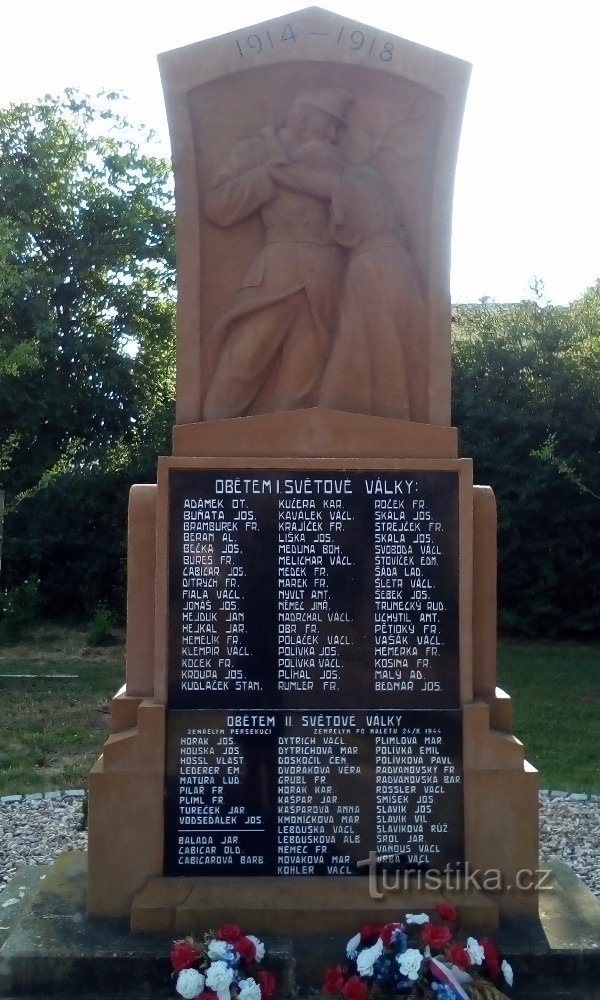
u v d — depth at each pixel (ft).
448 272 14.69
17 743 27.99
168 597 13.65
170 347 65.62
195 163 14.62
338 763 13.53
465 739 13.52
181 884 13.16
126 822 13.33
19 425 56.75
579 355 47.78
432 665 13.69
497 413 47.67
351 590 13.71
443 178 14.67
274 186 14.79
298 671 13.64
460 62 14.61
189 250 14.57
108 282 62.80
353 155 15.11
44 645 46.32
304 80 14.90
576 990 12.32
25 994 12.14
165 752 13.43
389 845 13.47
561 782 24.59
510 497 48.55
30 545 52.47
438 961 11.69
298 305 14.78
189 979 11.67
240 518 13.73
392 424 14.11
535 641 49.57
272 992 11.98
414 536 13.78
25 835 20.24
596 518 48.11
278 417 14.06
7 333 53.88
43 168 60.08
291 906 12.79
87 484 53.21
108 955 12.19
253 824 13.44
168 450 53.21
